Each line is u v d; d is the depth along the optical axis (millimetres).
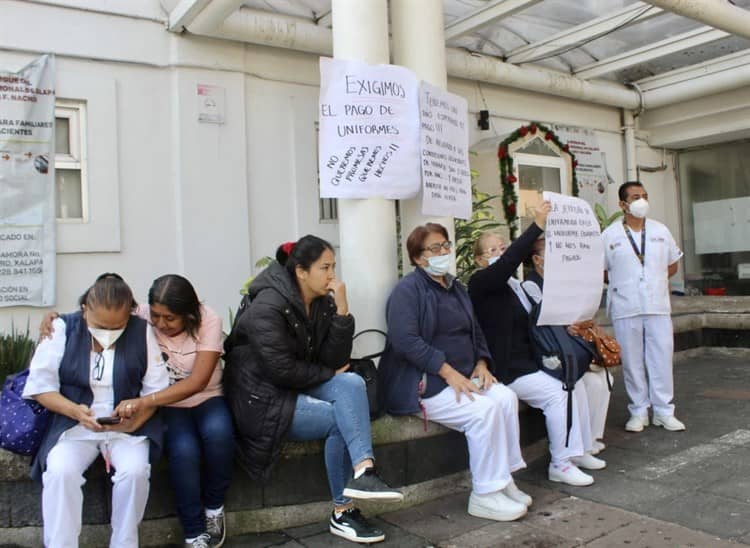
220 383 3213
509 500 3344
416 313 3443
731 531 3014
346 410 3033
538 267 4098
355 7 3957
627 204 4691
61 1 5184
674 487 3605
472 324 3656
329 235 6535
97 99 5355
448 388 3461
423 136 3977
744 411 5094
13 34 5027
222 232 5879
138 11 5500
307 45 6082
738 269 9969
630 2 6406
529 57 7512
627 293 4707
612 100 8820
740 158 9820
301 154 6363
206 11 5223
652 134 9922
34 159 5086
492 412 3328
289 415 3045
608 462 4105
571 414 3795
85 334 2895
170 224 5691
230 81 5922
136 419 2836
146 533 3068
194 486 2934
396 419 3521
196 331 3000
